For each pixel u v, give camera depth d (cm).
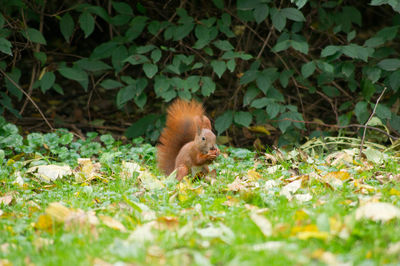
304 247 476
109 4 1248
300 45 1037
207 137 767
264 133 1224
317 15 1235
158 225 544
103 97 1492
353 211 559
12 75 1132
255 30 1240
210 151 768
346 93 1181
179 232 509
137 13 1317
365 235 484
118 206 644
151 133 1151
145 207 614
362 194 668
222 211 617
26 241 524
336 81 1255
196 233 516
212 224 552
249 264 426
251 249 460
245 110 1253
